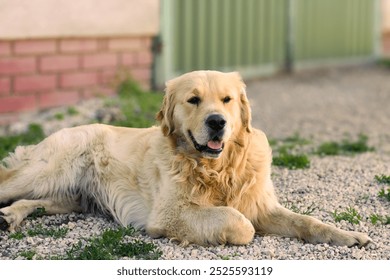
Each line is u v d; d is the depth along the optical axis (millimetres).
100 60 13109
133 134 7176
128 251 5746
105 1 12836
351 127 11953
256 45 16750
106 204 6961
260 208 6348
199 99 6141
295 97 14969
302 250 5797
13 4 11383
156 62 14156
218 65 15703
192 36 14945
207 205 6234
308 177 7938
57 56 12375
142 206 6641
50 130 10711
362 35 20094
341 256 5652
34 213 6785
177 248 5902
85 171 7145
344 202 6996
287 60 17766
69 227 6500
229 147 6262
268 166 6484
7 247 6008
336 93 15609
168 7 14125
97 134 7207
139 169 6734
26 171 7105
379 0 20453
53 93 12398
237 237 5852
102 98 12891
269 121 12438
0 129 11258
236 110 6270
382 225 6371
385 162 8945
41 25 11844
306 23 18109
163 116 6430
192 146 6164
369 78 17844
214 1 15344
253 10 16500
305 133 11367
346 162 8828
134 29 13461
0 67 11531
